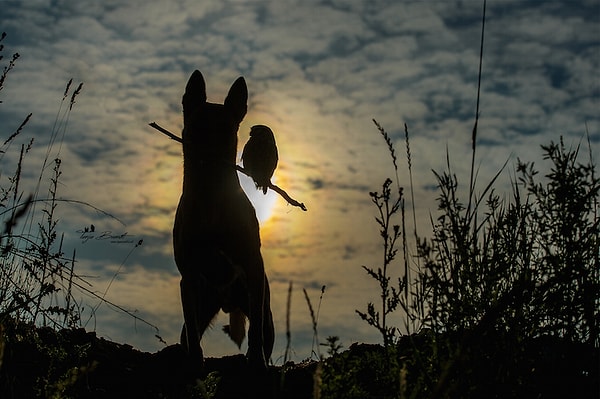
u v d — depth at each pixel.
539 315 3.76
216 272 6.58
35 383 5.00
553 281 3.67
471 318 3.82
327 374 3.87
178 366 6.58
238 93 6.75
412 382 3.78
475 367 3.62
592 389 3.85
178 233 6.67
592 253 3.74
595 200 3.81
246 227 6.52
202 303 6.82
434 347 3.65
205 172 6.30
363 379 4.11
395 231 3.87
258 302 6.55
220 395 5.73
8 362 4.98
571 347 3.89
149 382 6.00
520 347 3.75
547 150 3.79
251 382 6.07
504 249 3.86
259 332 6.46
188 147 6.37
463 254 3.81
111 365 6.13
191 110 6.84
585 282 3.70
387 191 3.88
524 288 3.64
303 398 5.41
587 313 3.80
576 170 3.72
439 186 3.92
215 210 6.36
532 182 3.91
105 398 5.57
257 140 6.17
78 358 5.26
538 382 3.83
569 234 3.72
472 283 3.82
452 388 3.24
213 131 6.30
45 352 5.29
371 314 3.86
